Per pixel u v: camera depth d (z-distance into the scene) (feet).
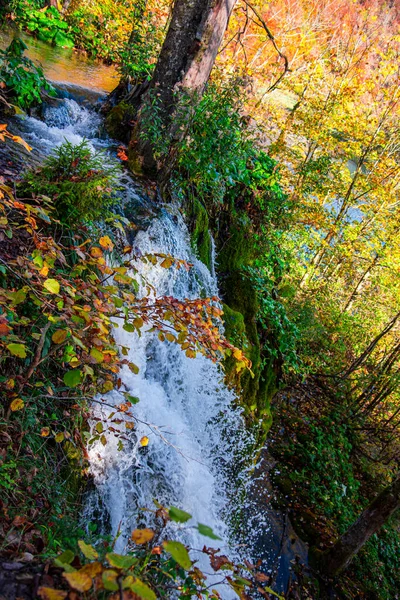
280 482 24.89
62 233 11.84
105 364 7.93
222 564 5.67
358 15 48.60
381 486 33.94
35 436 9.70
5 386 8.93
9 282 9.98
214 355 9.03
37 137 17.70
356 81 45.98
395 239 48.73
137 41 25.71
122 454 12.40
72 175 13.24
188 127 17.42
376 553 27.45
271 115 43.32
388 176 49.16
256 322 25.14
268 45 54.85
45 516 8.63
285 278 41.52
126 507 12.30
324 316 44.83
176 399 16.88
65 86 24.43
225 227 24.79
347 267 58.85
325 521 24.30
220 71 27.09
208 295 20.95
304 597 19.52
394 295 53.52
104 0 37.06
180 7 17.70
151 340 15.58
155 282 16.51
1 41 28.50
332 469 28.94
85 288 7.99
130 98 22.33
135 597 3.18
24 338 9.87
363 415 40.34
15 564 4.00
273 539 21.21
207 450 18.65
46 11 34.73
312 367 39.04
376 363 47.70
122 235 15.15
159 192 18.97
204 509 15.49
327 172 43.70
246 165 24.82
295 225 39.06
